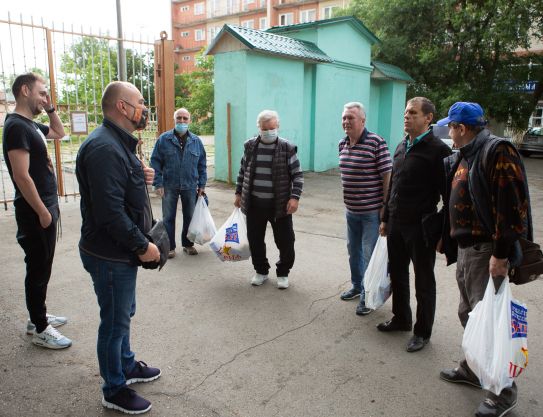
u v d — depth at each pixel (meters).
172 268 4.81
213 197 8.58
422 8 16.95
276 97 10.07
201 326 3.49
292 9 38.88
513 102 17.23
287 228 4.18
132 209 2.28
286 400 2.60
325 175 11.59
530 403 2.59
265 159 4.09
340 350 3.17
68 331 3.37
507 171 2.26
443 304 3.95
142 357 3.03
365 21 18.48
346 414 2.49
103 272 2.27
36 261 2.99
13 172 2.81
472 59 17.45
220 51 9.55
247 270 4.79
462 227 2.53
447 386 2.76
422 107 2.99
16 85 2.88
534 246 2.36
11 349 3.09
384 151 3.58
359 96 13.28
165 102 8.17
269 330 3.45
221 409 2.51
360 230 3.86
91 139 2.17
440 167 2.96
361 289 4.03
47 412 2.46
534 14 15.90
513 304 2.35
